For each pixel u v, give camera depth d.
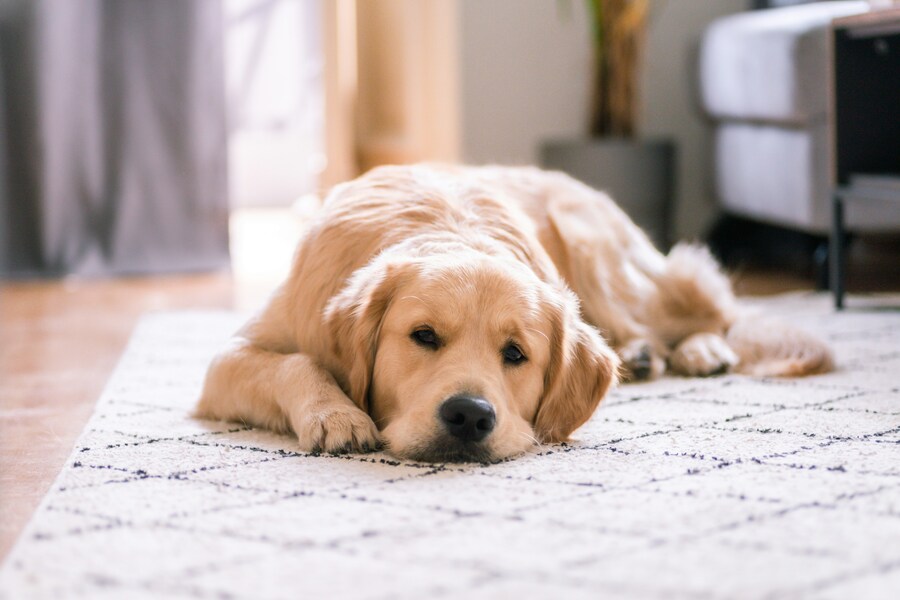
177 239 4.41
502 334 1.74
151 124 4.32
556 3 4.98
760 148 4.16
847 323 3.06
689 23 5.08
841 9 3.79
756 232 4.88
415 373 1.73
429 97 4.97
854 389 2.21
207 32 4.31
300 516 1.37
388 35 5.26
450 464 1.65
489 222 2.04
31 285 4.16
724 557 1.22
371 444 1.72
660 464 1.64
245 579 1.16
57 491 1.49
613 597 1.10
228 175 4.41
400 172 2.16
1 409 2.17
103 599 1.11
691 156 5.15
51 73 4.20
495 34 4.95
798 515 1.37
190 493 1.48
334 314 1.84
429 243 1.90
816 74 3.68
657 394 2.22
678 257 2.70
